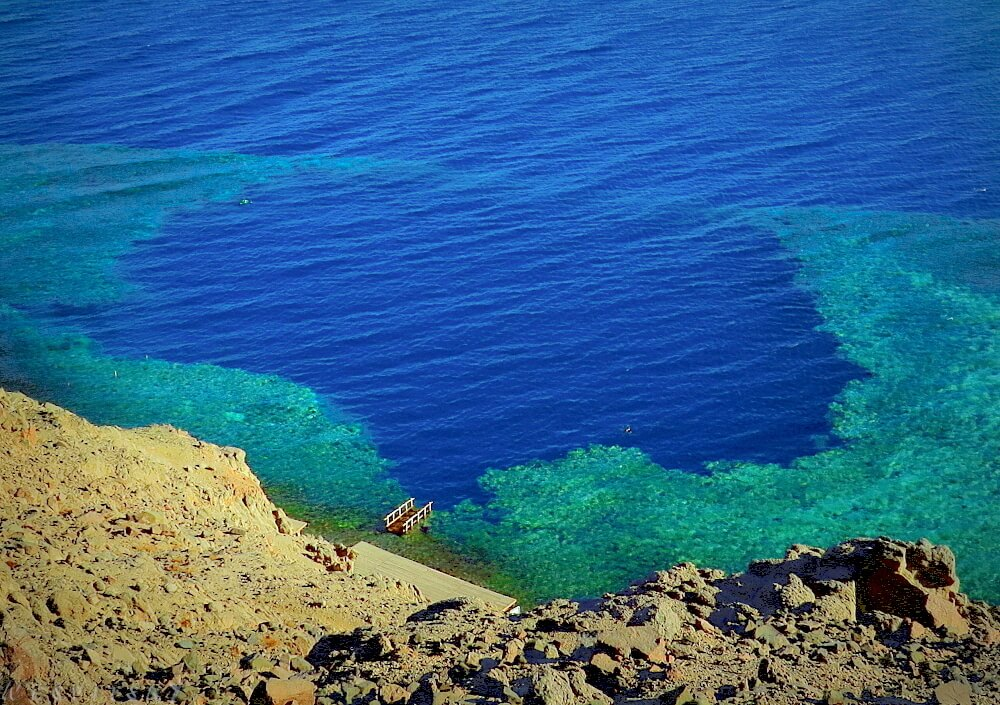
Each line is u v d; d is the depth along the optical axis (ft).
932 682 61.93
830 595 74.02
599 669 61.77
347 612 103.65
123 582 85.97
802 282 301.43
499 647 65.41
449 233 348.79
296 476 220.64
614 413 241.96
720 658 64.18
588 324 285.02
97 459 115.24
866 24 568.82
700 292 299.17
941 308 279.49
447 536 199.21
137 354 276.82
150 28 635.25
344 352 277.03
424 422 242.17
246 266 331.77
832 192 364.79
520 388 255.29
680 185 377.91
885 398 238.68
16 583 77.87
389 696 58.90
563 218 355.15
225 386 259.80
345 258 334.65
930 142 403.54
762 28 574.15
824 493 205.26
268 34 611.88
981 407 230.68
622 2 651.25
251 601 98.07
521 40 574.56
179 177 405.80
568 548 193.77
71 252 342.23
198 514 123.24
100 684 64.44
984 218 337.72
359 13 653.30
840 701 57.57
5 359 272.31
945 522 193.16
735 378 253.24
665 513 202.49
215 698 59.93
